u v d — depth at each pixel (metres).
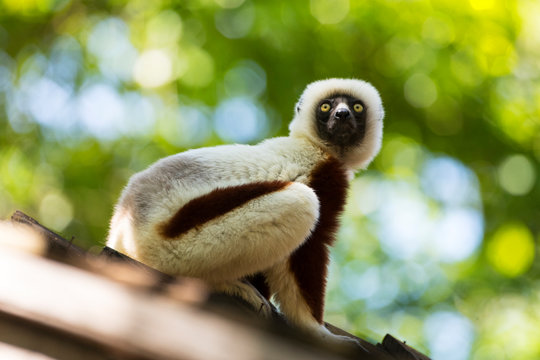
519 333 9.26
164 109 9.98
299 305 4.84
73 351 2.36
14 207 9.59
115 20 10.48
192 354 2.29
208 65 9.96
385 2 10.03
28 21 10.34
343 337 4.61
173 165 4.82
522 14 10.00
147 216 4.54
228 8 9.99
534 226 9.95
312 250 4.98
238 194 4.55
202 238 4.39
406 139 10.27
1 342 2.35
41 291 2.45
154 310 2.50
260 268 4.53
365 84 6.39
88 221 9.48
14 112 10.27
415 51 10.15
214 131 9.69
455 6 9.96
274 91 9.88
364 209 10.11
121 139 9.95
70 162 9.86
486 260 9.69
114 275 2.75
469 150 10.31
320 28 10.04
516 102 10.29
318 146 5.71
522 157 10.18
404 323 9.38
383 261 9.81
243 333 2.48
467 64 10.19
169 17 10.14
